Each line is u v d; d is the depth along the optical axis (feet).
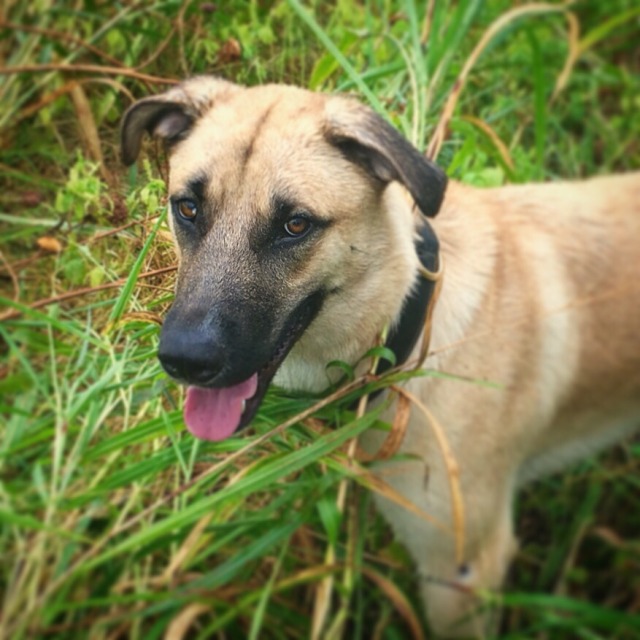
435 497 7.75
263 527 6.97
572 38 11.69
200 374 5.88
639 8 11.69
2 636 5.65
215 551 7.15
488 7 11.75
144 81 8.38
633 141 12.64
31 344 6.98
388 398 6.91
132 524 6.32
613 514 10.83
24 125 8.45
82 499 6.04
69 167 8.16
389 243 6.72
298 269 6.25
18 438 6.33
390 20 10.51
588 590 10.31
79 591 6.19
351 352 7.02
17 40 9.29
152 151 7.77
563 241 8.66
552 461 9.80
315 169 6.20
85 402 6.30
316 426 7.11
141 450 6.98
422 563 8.46
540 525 10.69
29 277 7.68
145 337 7.02
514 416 8.20
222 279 6.00
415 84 8.76
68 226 7.48
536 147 10.55
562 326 8.54
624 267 8.87
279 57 8.97
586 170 12.10
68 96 8.44
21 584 5.80
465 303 7.58
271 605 7.72
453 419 7.59
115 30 8.87
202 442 6.52
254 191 6.08
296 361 7.12
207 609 6.78
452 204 8.03
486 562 8.58
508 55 11.70
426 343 6.93
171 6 8.79
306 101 6.55
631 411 9.80
